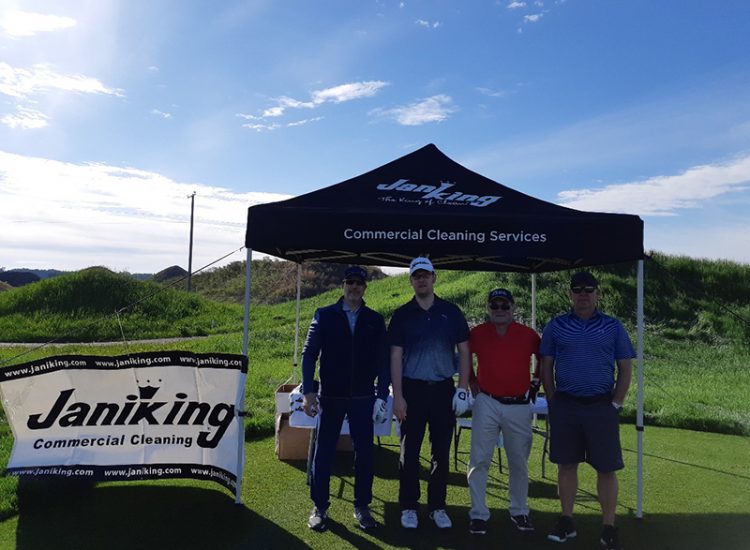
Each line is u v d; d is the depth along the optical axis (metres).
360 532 3.93
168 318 21.77
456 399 3.90
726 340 15.05
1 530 3.84
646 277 18.30
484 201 4.55
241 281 39.75
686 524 4.20
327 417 4.00
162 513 4.20
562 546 3.76
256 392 9.59
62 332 18.81
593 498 4.82
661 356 14.05
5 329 18.47
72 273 23.31
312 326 4.03
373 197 4.55
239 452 4.41
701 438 7.18
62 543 3.64
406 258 6.79
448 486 5.09
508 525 4.13
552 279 18.48
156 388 4.45
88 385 4.42
